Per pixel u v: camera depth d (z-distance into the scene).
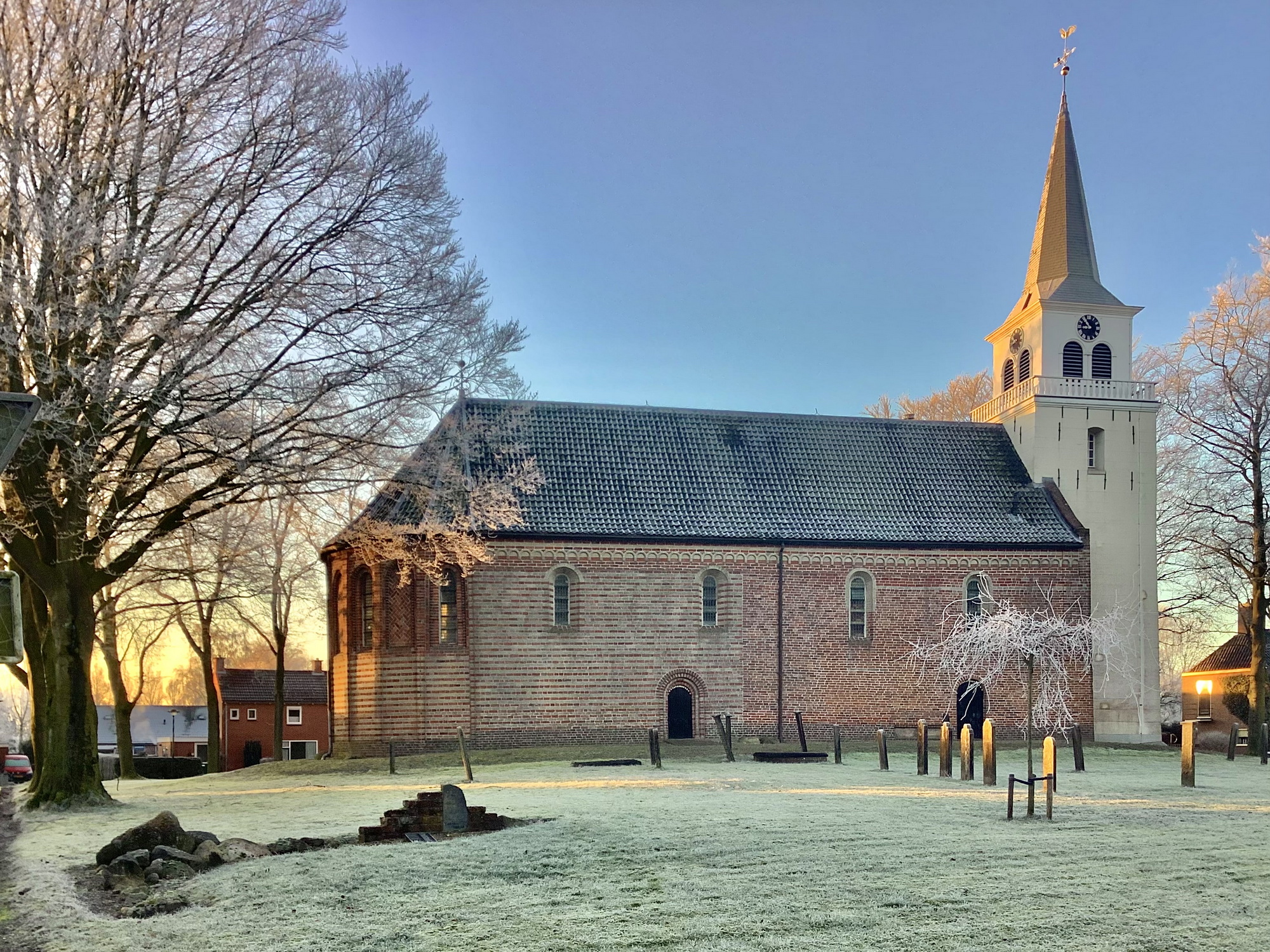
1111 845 17.72
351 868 15.94
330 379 26.95
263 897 14.41
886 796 24.95
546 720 41.84
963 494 48.69
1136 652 49.69
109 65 24.80
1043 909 13.49
